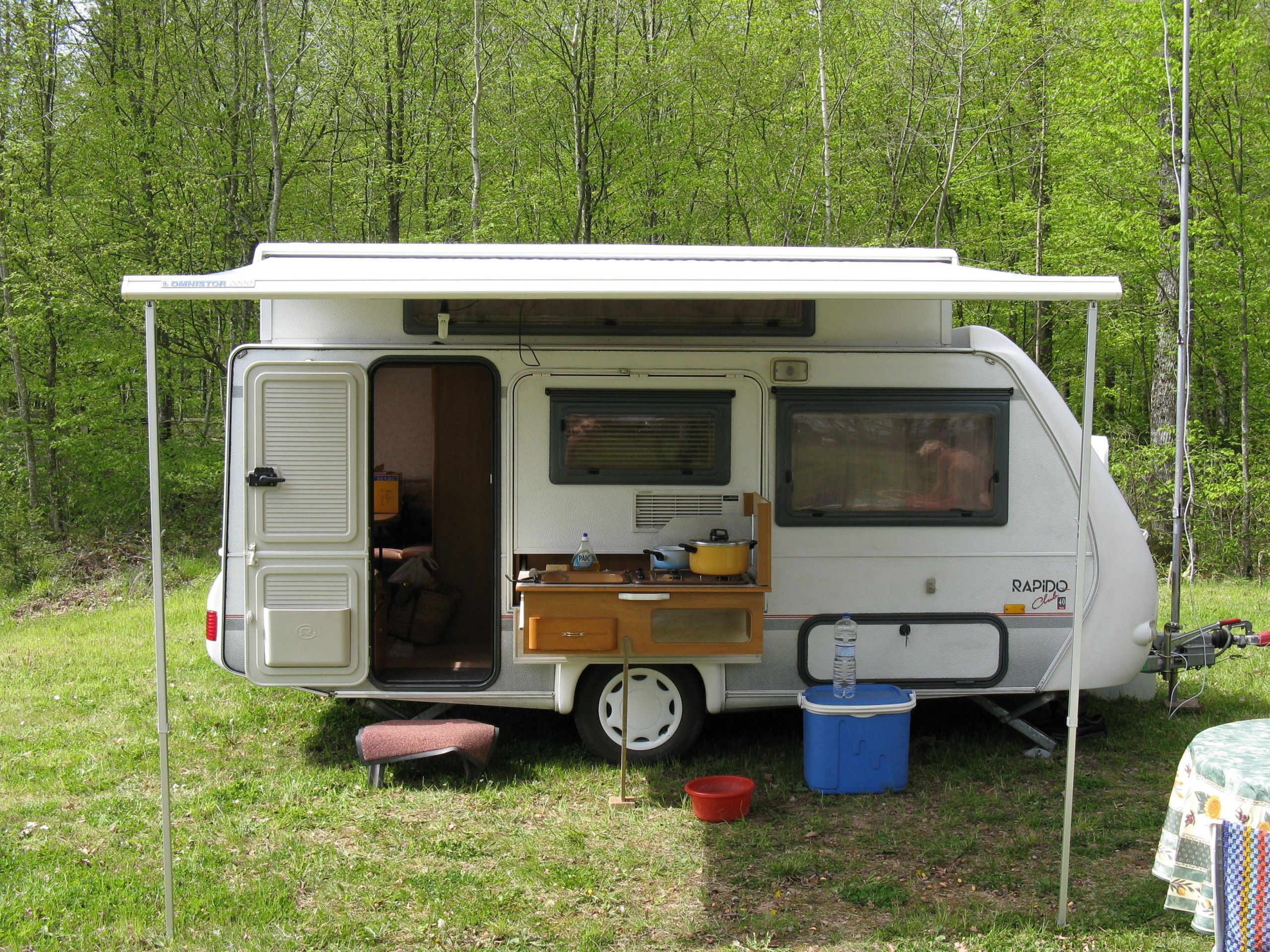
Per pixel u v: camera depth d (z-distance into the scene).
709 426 5.14
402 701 5.90
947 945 3.49
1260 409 13.41
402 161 15.62
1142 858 4.17
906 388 5.15
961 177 14.43
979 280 3.78
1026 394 5.17
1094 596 5.20
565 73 13.78
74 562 12.45
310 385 4.99
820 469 5.15
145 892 3.91
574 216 14.58
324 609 5.04
